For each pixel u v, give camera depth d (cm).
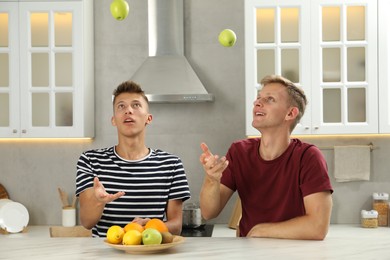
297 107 247
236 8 458
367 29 422
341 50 425
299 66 427
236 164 253
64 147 461
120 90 280
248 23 423
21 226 430
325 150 450
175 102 455
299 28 425
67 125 435
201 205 244
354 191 448
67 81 437
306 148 244
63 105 436
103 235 272
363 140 448
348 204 448
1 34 438
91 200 264
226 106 458
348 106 425
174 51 448
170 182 280
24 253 196
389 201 449
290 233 225
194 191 457
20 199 464
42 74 438
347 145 448
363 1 422
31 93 437
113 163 277
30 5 433
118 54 462
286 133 247
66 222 445
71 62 436
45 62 438
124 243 194
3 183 464
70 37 436
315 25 424
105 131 461
